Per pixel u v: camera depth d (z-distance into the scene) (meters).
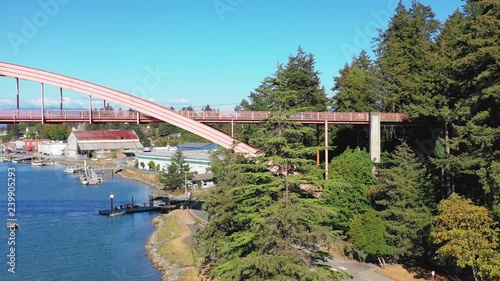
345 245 21.75
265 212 20.33
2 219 65.00
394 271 35.09
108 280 40.34
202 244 32.41
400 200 35.50
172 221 59.22
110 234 56.88
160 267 43.56
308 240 21.16
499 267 25.11
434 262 35.41
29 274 42.00
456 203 28.58
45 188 96.75
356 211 39.19
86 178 107.56
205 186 90.50
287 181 21.19
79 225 61.78
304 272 19.61
